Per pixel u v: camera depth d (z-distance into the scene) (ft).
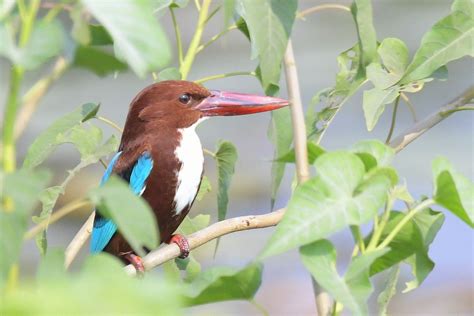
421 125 24.72
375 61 24.70
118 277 10.72
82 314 10.12
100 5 12.16
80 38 12.37
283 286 54.49
